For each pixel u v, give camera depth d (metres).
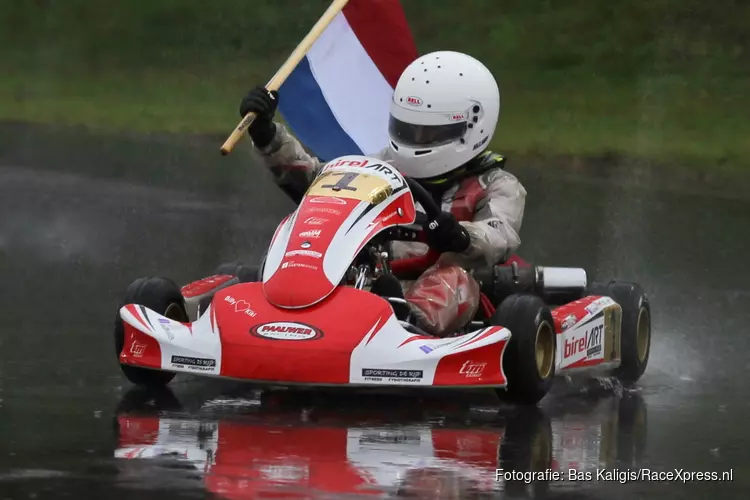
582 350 25.17
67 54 78.19
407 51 33.84
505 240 25.31
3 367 24.77
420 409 22.44
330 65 33.47
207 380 24.27
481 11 78.88
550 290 27.05
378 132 33.84
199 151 60.09
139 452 18.59
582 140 63.22
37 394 22.56
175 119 67.88
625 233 44.44
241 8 82.88
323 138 33.47
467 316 24.33
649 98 68.94
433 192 26.45
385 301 21.98
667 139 63.53
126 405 21.83
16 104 69.62
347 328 21.33
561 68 72.81
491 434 20.80
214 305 22.16
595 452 20.00
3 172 52.09
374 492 16.92
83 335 28.19
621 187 54.03
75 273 35.69
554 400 24.33
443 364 21.25
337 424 20.84
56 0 83.88
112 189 49.78
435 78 25.95
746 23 76.44
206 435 19.72
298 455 18.64
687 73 71.62
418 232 24.61
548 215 47.28
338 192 23.73
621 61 73.19
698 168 58.72
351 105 33.66
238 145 62.16
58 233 41.38
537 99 69.06
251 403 22.27
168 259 38.47
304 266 22.23
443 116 25.78
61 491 16.64
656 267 39.34
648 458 19.88
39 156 56.25
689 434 21.75
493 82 26.64
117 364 25.44
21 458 18.23
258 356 21.09
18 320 29.52
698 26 76.19
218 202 48.56
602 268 38.81
